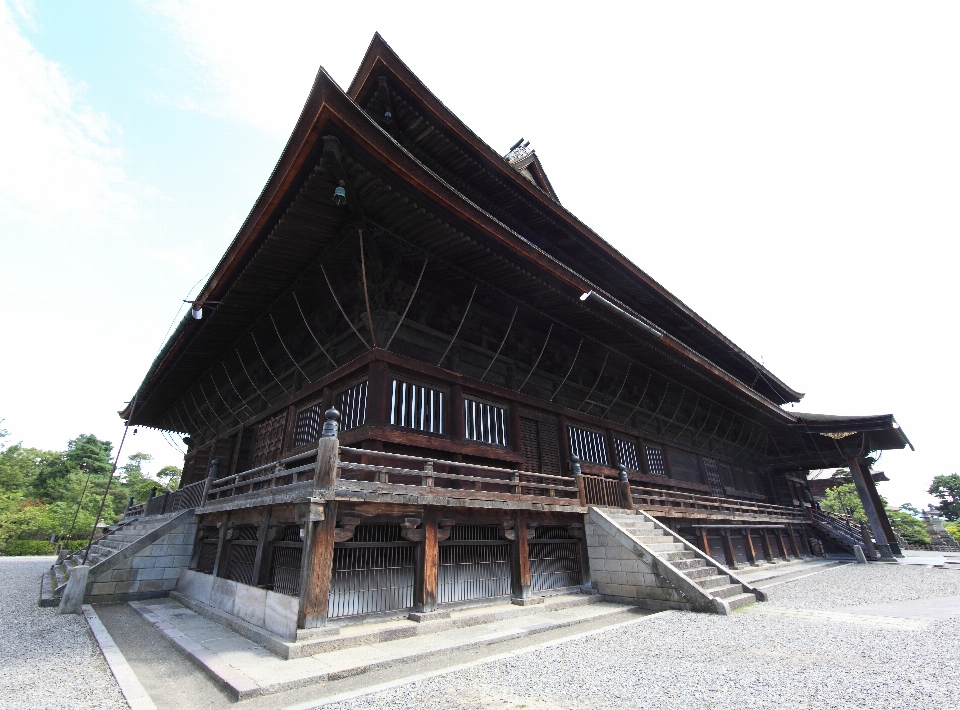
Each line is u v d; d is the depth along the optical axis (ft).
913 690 17.43
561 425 52.42
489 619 31.27
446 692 18.54
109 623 34.71
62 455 226.99
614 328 53.16
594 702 17.33
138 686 20.63
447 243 37.24
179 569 46.47
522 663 22.29
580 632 30.25
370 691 18.89
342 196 29.32
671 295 70.95
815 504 119.65
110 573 42.91
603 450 58.08
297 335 51.80
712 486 79.82
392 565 30.22
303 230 35.12
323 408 42.75
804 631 28.25
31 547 133.59
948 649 23.39
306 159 28.94
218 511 40.81
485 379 47.32
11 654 26.50
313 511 25.22
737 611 35.17
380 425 35.50
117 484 220.02
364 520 28.48
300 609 24.29
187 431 86.74
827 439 94.32
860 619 31.96
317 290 43.70
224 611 33.91
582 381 60.39
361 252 34.27
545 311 49.24
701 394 77.56
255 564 32.50
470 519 33.78
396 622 28.22
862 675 19.47
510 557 36.88
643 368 66.03
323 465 26.32
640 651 24.31
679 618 32.45
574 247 63.31
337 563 27.89
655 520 47.91
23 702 19.10
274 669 21.45
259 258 38.27
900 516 153.89
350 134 27.30
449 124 47.93
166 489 63.00
